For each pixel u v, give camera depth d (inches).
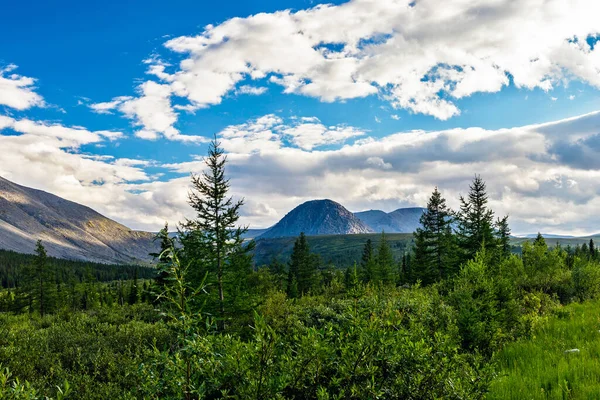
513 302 435.2
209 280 554.6
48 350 421.7
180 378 132.4
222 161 657.0
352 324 171.5
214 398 152.4
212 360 136.2
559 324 437.1
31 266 1951.3
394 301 340.2
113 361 372.8
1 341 460.4
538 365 283.4
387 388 155.3
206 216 625.0
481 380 169.8
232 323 564.1
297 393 160.7
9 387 111.0
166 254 131.3
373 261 2022.6
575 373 251.6
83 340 493.4
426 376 156.2
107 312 968.3
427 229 1444.4
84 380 329.1
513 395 227.6
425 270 1430.9
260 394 135.6
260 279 1326.3
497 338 363.3
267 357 139.7
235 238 629.3
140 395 187.8
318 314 611.2
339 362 156.9
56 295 2005.4
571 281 867.4
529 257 1139.3
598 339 341.7
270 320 544.4
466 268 439.5
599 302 619.5
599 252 2300.7
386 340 154.6
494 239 1259.8
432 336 277.0
